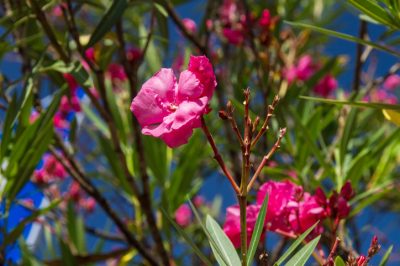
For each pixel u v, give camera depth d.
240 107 0.81
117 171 1.02
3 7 0.98
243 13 1.11
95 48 0.92
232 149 1.04
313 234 0.73
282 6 1.28
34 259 0.95
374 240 0.65
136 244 0.91
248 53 1.21
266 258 0.66
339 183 0.90
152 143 1.01
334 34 0.73
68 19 0.88
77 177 0.91
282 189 0.73
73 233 1.07
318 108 0.96
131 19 1.31
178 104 0.63
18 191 0.87
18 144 0.85
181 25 0.99
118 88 1.16
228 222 0.73
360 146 1.03
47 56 0.93
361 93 0.97
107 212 0.91
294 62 1.23
